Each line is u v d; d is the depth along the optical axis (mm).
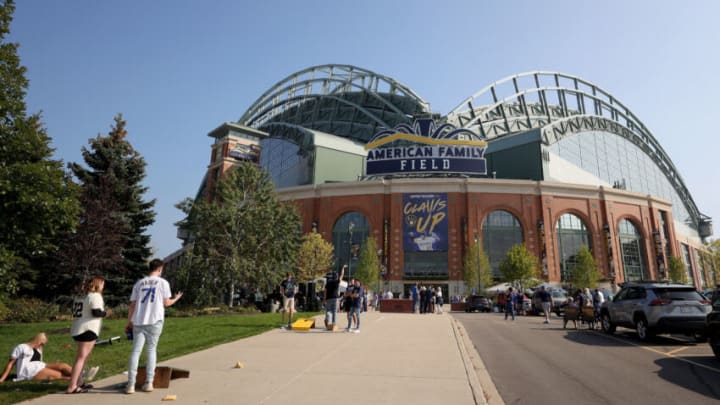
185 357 10023
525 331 18562
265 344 12070
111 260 28953
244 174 35625
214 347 11539
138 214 35375
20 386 7457
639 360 11289
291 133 83625
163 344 12688
